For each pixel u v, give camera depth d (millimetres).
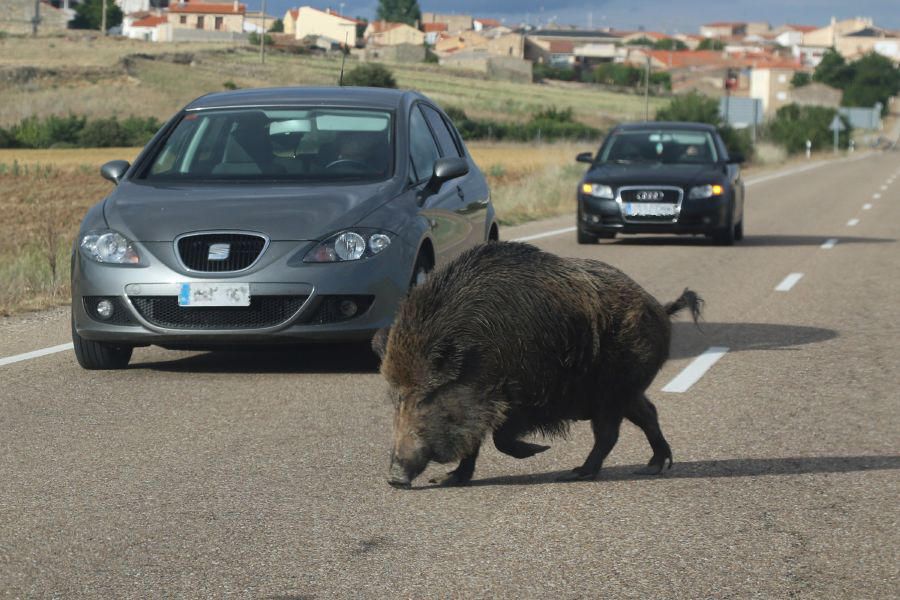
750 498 6441
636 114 120625
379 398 8906
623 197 20938
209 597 4992
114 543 5672
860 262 18906
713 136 22500
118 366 10055
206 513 6141
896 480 6809
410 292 6125
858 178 50219
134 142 81688
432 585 5125
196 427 8008
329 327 9344
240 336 9336
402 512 6172
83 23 185375
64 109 92625
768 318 13281
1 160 59312
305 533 5824
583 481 6746
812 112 95062
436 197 10625
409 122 11062
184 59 122188
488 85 140125
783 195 38094
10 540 5723
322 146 10656
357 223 9570
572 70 180000
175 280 9320
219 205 9703
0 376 9734
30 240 24375
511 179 40000
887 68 187875
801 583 5156
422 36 199375
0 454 7312
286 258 9336
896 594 5031
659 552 5551
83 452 7367
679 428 8133
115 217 9766
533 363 6043
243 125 10906
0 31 160000
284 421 8180
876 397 9133
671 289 15500
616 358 6281
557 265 6242
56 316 13039
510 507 6262
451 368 5879
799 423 8266
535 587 5098
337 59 139000
